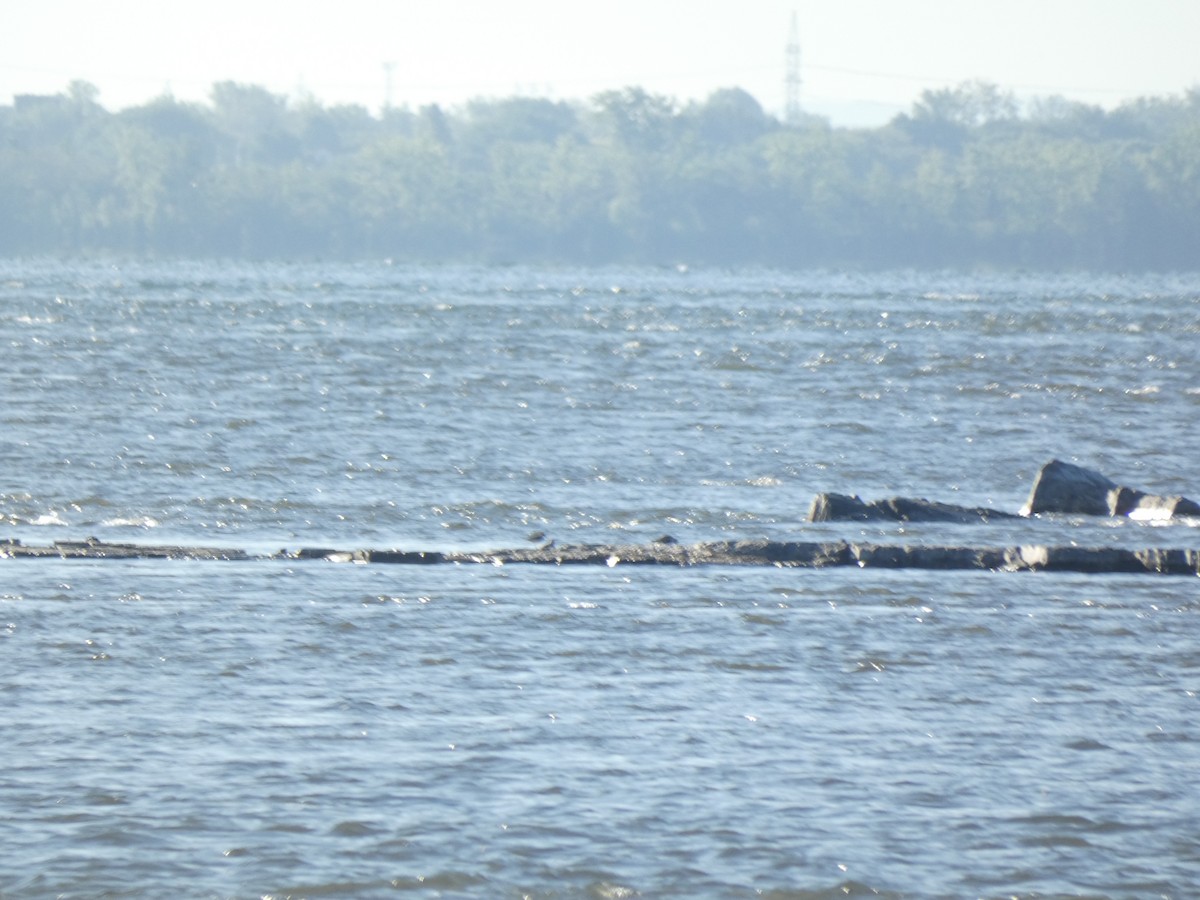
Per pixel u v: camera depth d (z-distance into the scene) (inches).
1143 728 2645.2
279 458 5659.5
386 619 3272.6
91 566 3752.5
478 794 2319.1
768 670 2952.8
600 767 2427.4
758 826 2223.2
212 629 3169.3
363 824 2210.9
